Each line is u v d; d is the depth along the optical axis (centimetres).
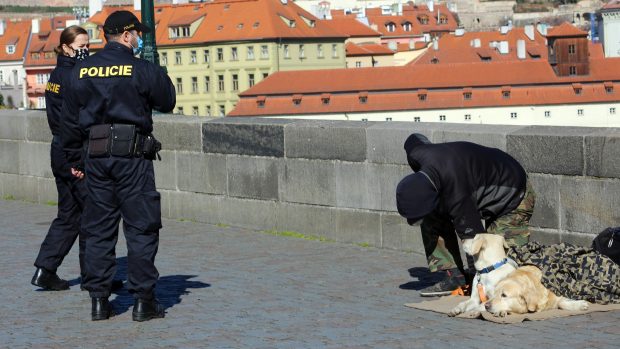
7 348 901
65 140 1079
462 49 18050
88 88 1013
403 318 973
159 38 17362
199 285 1162
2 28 19450
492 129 1237
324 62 17000
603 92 16162
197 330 950
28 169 2045
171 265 1292
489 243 985
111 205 1020
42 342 923
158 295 1111
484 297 982
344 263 1276
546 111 16050
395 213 1362
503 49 17950
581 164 1148
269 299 1075
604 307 984
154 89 1015
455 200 1006
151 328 968
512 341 870
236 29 16725
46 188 2008
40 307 1080
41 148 2006
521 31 18362
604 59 16288
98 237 1020
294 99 15725
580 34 15925
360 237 1410
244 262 1302
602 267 995
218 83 16925
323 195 1458
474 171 1014
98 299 1013
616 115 16200
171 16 17412
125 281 1220
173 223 1678
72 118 1060
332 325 948
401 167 1345
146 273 1003
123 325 986
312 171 1472
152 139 1020
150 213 1007
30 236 1571
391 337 897
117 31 1020
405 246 1351
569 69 16212
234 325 963
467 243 992
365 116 15750
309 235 1487
